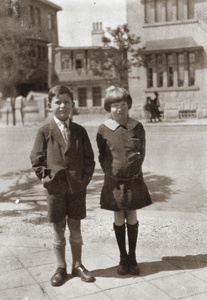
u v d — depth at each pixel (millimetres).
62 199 2980
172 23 22391
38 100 26453
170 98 22719
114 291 2832
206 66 22359
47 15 25031
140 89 24000
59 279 2971
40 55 28688
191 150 10398
